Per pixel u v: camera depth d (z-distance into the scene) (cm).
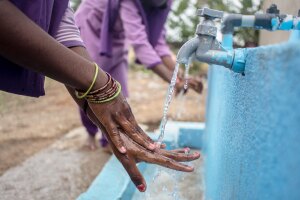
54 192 264
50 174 295
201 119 438
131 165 127
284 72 75
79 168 307
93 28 302
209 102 299
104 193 212
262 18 154
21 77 132
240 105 132
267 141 86
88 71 117
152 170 279
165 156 129
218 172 188
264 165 89
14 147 360
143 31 282
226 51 131
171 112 470
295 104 69
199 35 135
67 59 111
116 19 291
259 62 100
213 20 135
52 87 645
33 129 424
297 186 67
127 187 222
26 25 102
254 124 105
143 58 280
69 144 371
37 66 108
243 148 122
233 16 171
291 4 170
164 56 311
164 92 607
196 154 133
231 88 158
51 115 487
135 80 693
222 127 185
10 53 103
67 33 149
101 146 347
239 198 124
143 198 236
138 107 514
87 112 140
